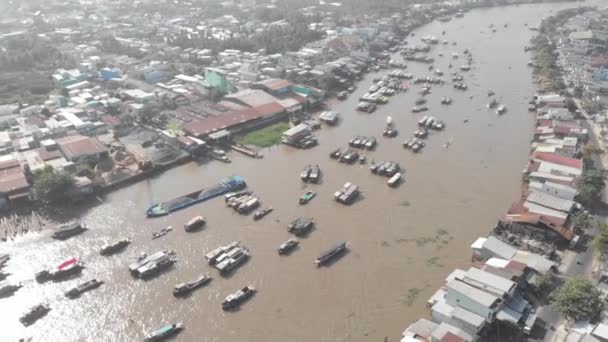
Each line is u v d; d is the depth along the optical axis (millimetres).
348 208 89438
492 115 132875
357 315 64438
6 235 83188
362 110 139250
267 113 130125
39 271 73438
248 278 72000
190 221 84750
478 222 83875
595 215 83312
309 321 63750
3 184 92125
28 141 110812
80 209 91312
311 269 73500
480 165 104812
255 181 100312
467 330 58500
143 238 82125
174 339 61719
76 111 127625
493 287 62188
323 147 116250
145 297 69000
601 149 107125
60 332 63906
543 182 92188
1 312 67250
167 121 127125
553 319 61312
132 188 98875
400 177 99625
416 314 64125
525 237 77375
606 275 66625
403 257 75500
